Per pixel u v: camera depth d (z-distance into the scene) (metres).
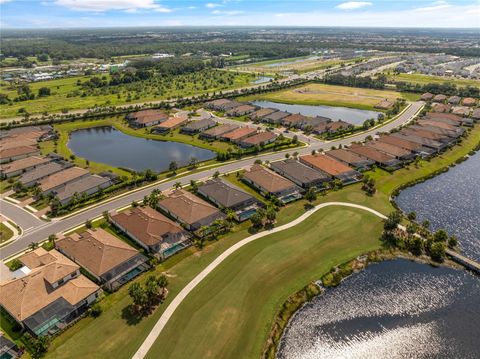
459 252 83.75
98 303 67.19
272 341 60.53
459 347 60.66
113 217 92.38
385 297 70.94
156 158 143.50
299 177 114.69
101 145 160.12
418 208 103.00
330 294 71.38
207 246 83.75
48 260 76.38
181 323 62.47
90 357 56.38
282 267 76.94
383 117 187.50
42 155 143.62
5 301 64.44
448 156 139.12
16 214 99.94
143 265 77.19
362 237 87.50
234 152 141.25
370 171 124.56
